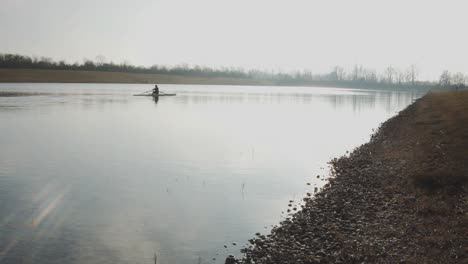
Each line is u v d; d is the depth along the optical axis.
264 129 41.06
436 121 34.22
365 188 17.34
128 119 46.75
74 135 33.66
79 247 11.80
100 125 40.66
